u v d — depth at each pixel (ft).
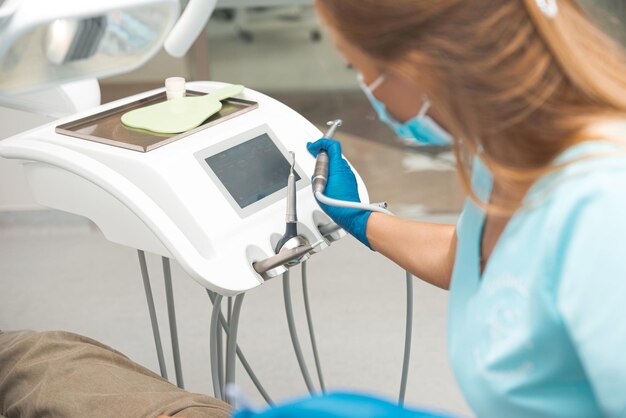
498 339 2.83
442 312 8.67
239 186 4.65
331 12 2.79
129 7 2.85
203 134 4.80
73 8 2.73
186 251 4.31
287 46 10.30
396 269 9.46
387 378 7.70
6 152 4.82
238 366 7.89
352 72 10.41
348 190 4.74
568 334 2.66
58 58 3.00
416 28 2.66
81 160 4.54
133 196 4.38
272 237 4.62
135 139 4.70
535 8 2.60
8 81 3.02
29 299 9.01
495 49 2.61
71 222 10.42
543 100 2.64
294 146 5.03
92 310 8.79
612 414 2.54
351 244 10.00
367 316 8.61
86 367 4.92
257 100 5.25
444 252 4.30
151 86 10.18
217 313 4.74
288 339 8.28
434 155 10.55
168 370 7.85
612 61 2.75
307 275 9.38
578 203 2.61
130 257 9.77
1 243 10.11
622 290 2.48
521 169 2.78
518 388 2.82
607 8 8.59
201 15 3.95
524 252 2.78
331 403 2.87
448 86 2.69
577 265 2.56
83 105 5.18
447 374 7.73
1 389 5.09
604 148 2.65
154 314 5.87
